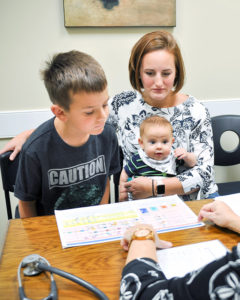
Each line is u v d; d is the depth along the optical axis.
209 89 2.02
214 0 1.85
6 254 0.70
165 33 1.24
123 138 1.43
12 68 1.70
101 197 1.19
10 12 1.62
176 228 0.80
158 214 0.87
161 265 0.65
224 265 0.40
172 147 1.36
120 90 1.89
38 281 0.61
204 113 1.37
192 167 1.34
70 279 0.60
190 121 1.36
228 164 1.81
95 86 0.79
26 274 0.63
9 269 0.65
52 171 1.03
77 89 0.78
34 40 1.69
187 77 1.96
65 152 1.02
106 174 1.19
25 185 1.03
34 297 0.57
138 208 0.91
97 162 1.13
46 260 0.66
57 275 0.63
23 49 1.69
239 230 0.75
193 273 0.44
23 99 1.76
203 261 0.66
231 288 0.38
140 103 1.39
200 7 1.85
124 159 1.44
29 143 0.98
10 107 1.76
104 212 0.89
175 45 1.23
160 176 1.29
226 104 2.04
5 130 1.77
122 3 1.71
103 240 0.75
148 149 1.28
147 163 1.29
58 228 0.81
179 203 0.93
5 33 1.64
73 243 0.74
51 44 1.72
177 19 1.84
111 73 1.85
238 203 0.93
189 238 0.75
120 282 0.60
